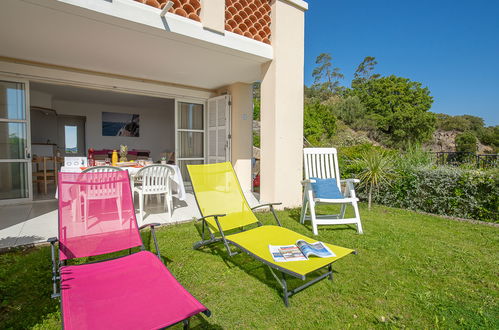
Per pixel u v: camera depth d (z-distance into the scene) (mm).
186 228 3611
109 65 5098
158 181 4066
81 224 2078
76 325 1197
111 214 2232
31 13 3100
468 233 3508
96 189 2225
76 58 4691
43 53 4434
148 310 1314
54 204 4801
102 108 10391
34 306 1878
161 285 1558
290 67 4840
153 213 4398
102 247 2068
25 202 4906
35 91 8008
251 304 1934
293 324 1723
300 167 5047
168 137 11875
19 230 3371
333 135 22703
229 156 6586
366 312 1855
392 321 1755
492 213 4066
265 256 2039
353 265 2557
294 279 2299
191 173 3115
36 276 2256
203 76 5922
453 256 2766
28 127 4898
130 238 2203
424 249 2941
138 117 11141
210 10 3941
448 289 2145
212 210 3000
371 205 5258
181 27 3699
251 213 3227
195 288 2143
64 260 1995
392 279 2295
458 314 1825
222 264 2564
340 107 30438
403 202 5039
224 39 4125
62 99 9398
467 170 4461
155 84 6273
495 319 1762
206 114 7207
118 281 1604
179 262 2584
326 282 2240
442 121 39625
